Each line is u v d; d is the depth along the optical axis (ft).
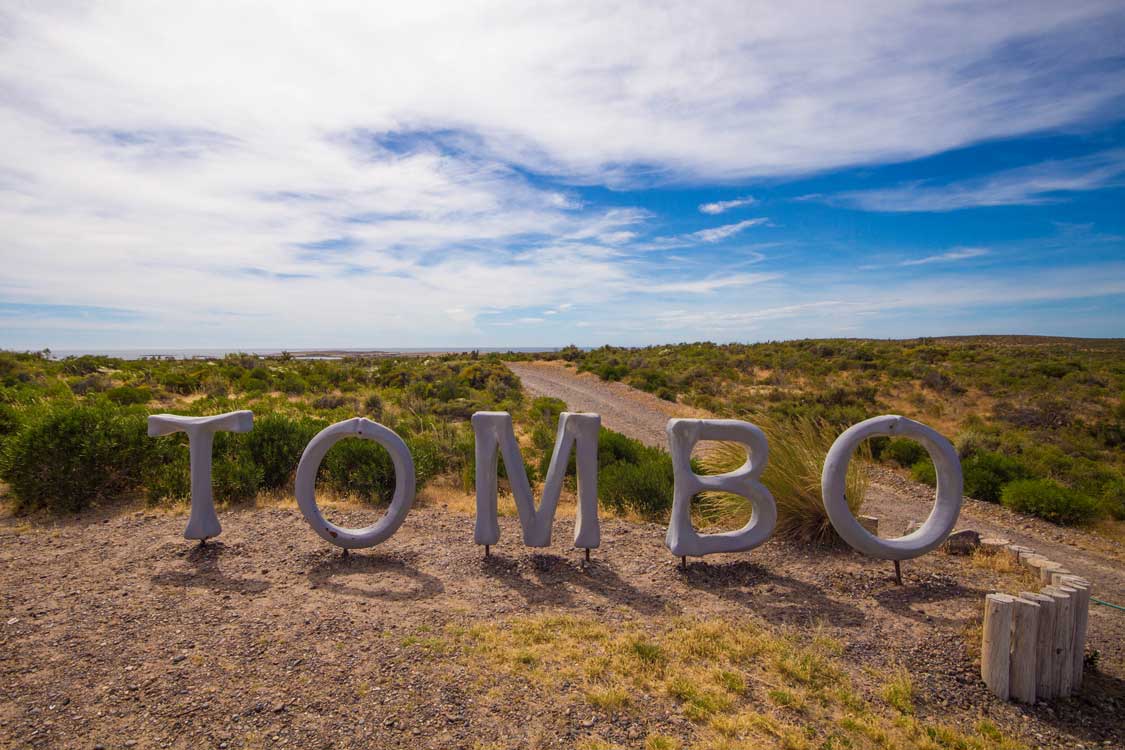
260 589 17.65
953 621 16.19
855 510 23.53
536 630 15.07
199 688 12.26
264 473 29.96
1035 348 195.00
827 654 14.34
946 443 19.08
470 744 10.68
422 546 22.06
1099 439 66.85
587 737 10.96
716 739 11.00
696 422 19.67
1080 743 11.66
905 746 11.10
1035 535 30.04
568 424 20.43
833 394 87.35
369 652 13.78
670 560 21.20
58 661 13.28
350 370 143.54
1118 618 18.79
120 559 20.04
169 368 124.36
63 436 26.43
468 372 128.57
